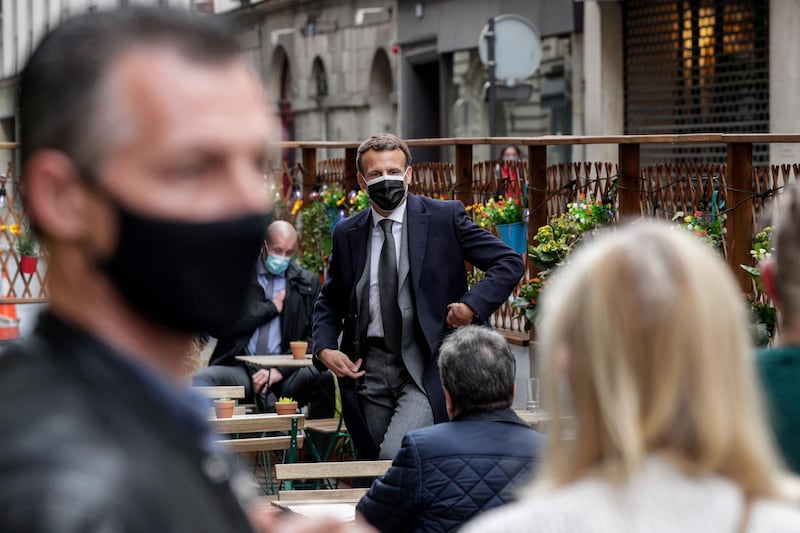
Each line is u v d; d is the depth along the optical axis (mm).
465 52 41250
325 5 51625
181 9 2475
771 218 12594
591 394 3465
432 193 17906
